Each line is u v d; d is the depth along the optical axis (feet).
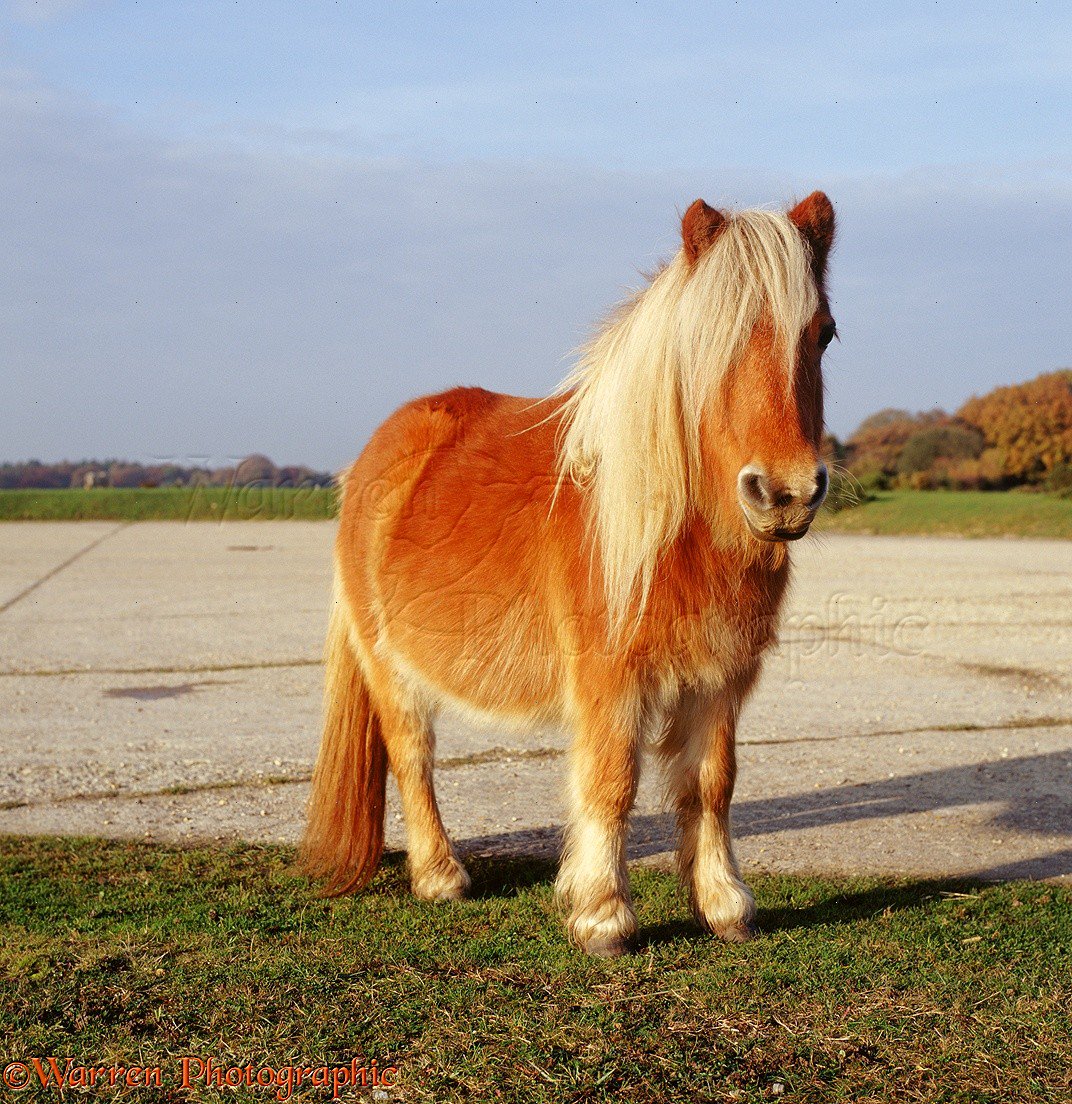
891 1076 8.99
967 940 12.03
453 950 11.80
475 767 20.74
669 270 10.94
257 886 14.23
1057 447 123.44
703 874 12.25
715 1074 9.02
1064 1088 8.79
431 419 14.16
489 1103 8.66
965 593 49.52
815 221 10.87
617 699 11.14
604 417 11.05
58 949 11.67
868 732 23.45
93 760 21.24
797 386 9.95
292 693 28.30
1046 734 23.13
